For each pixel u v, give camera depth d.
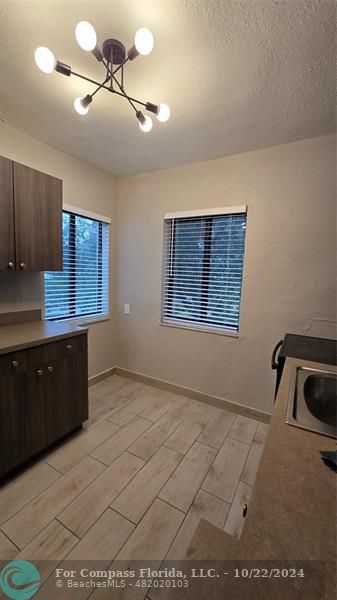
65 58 1.27
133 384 2.95
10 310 2.05
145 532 1.29
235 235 2.34
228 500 1.49
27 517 1.34
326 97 1.47
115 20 1.07
